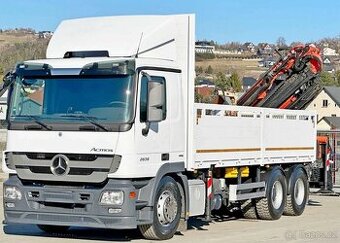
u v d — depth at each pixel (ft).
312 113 57.41
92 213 36.52
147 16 41.19
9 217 38.55
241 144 46.70
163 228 39.11
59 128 37.19
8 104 38.81
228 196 46.65
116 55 39.01
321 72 58.95
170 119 39.37
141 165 36.86
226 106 44.70
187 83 40.86
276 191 52.03
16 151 38.22
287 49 58.34
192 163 40.81
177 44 41.24
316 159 61.16
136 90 36.58
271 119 50.83
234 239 40.81
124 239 39.88
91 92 37.09
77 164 36.81
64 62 37.76
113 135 36.24
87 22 41.68
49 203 37.70
